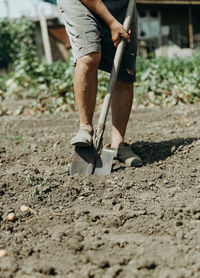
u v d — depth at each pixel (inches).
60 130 184.7
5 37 593.0
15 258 71.0
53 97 265.6
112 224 82.6
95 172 108.6
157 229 79.2
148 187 100.2
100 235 78.5
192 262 65.9
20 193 98.7
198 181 103.3
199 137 141.1
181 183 102.7
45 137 165.5
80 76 105.6
